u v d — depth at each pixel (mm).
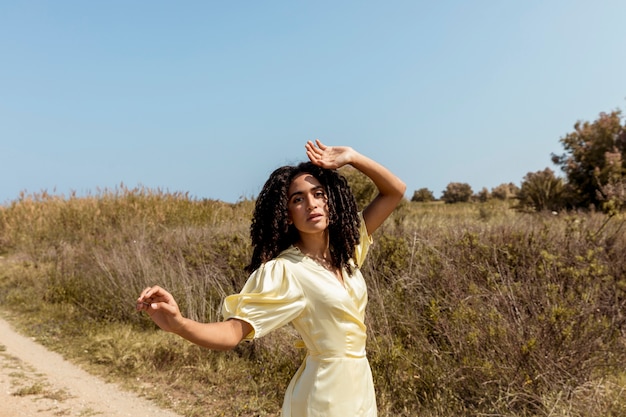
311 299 1869
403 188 2254
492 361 4168
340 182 2088
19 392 5250
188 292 6879
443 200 41844
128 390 5355
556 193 14086
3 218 17531
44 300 9602
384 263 6105
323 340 1878
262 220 2041
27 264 12609
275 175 2033
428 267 5695
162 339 6461
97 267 9375
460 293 5012
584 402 3752
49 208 17406
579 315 4215
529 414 3859
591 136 14703
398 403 4375
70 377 5773
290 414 1948
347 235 2059
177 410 4848
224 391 5160
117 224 15531
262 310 1751
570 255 5730
